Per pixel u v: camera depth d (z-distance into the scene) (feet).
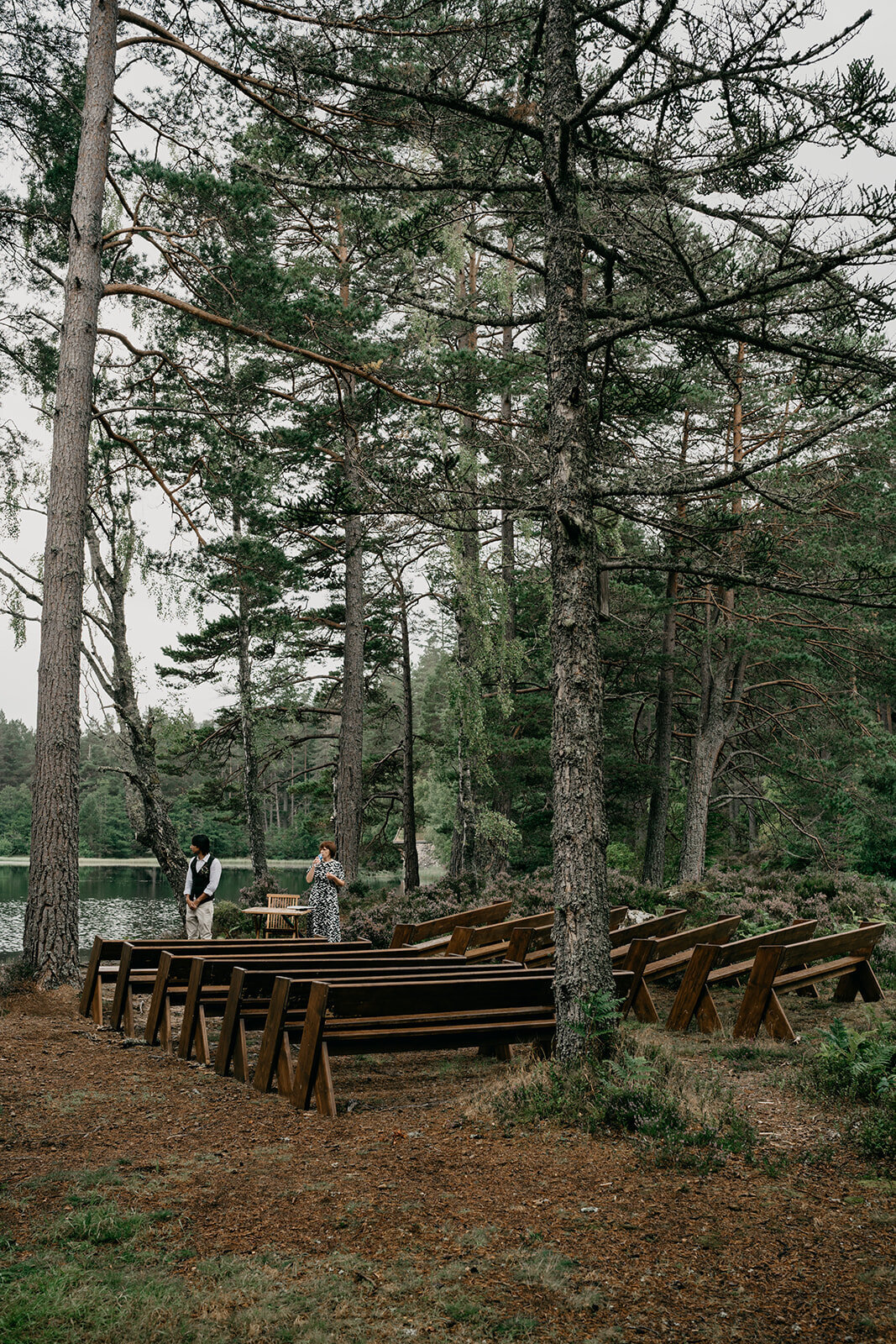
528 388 63.52
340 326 52.49
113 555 61.57
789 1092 21.49
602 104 26.07
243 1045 23.43
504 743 79.71
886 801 81.30
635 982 30.12
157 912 109.29
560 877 22.52
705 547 29.99
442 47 29.32
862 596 28.66
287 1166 16.69
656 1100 18.76
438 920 38.88
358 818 78.69
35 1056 25.53
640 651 86.38
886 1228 13.83
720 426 73.00
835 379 25.68
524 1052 27.76
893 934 43.39
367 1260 12.75
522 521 44.52
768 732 96.48
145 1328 10.85
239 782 107.04
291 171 46.09
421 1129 19.20
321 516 35.94
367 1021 22.59
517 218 30.35
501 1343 10.71
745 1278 12.32
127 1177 15.97
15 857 264.31
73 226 40.04
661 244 25.41
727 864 86.53
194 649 95.35
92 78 40.86
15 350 55.98
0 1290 11.60
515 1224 13.99
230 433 55.52
